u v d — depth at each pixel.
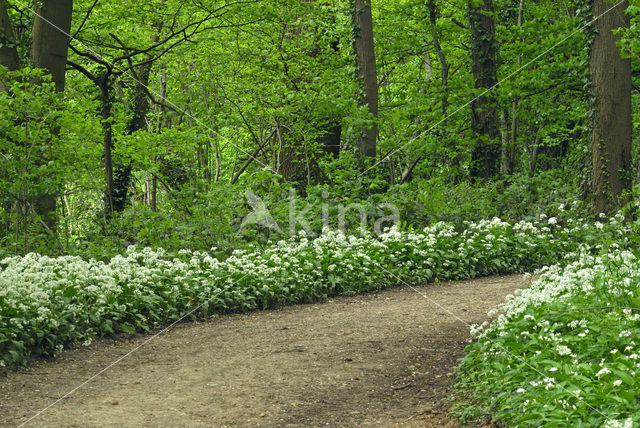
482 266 14.02
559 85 21.19
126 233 15.05
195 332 9.51
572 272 8.38
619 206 16.84
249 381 7.05
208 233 14.40
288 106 19.98
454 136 21.17
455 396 6.21
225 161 35.09
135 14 20.38
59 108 14.11
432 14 24.20
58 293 8.74
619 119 17.34
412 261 13.44
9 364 7.31
